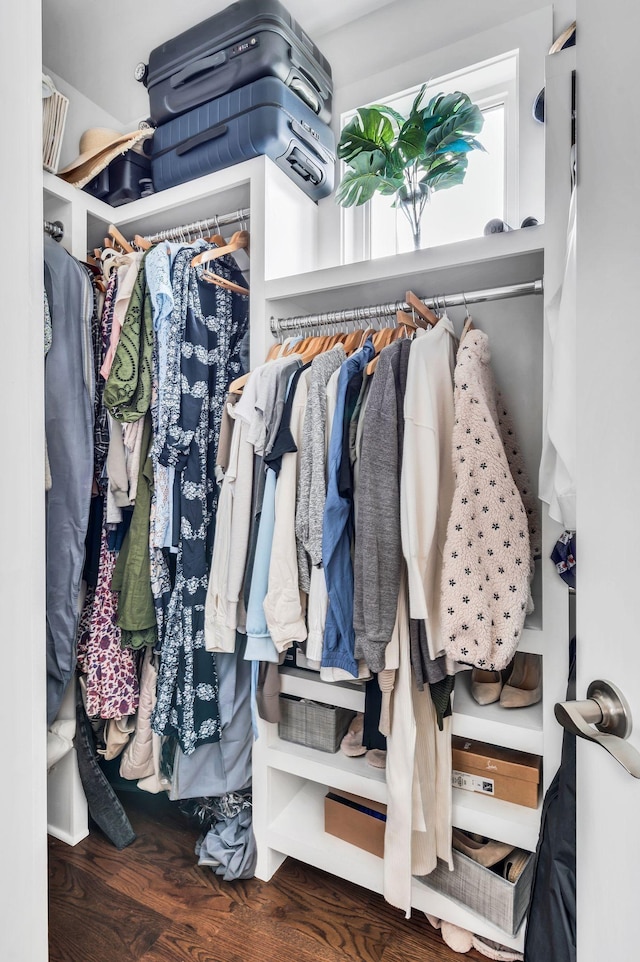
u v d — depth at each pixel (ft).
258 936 4.02
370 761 4.34
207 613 4.58
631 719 1.56
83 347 4.89
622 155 1.64
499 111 5.32
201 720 4.60
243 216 5.05
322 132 5.29
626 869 1.59
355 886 4.56
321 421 3.95
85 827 5.29
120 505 4.92
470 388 3.49
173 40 5.09
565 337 2.88
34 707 1.65
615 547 1.66
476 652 3.19
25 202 1.64
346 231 5.90
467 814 3.86
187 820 5.47
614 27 1.69
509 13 5.02
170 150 5.21
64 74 6.79
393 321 5.11
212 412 4.98
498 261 3.81
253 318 4.78
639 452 1.56
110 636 5.00
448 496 3.77
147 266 4.69
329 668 3.85
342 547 3.80
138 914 4.25
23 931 1.60
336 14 5.67
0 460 1.56
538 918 3.18
